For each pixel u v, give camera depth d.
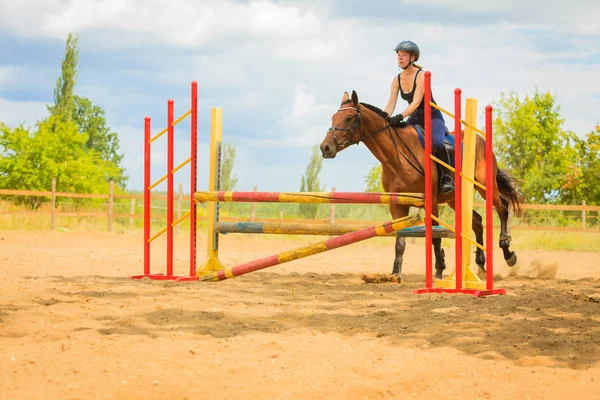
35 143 28.95
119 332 5.31
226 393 3.81
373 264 12.55
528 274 10.67
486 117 7.69
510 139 31.47
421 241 20.36
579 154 31.72
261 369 4.28
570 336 5.29
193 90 9.09
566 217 26.84
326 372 4.24
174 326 5.59
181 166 9.04
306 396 3.78
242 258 13.53
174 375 4.10
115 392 3.76
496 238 19.62
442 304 6.87
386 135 8.70
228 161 40.62
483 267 10.21
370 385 3.97
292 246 17.98
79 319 5.80
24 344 4.88
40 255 12.50
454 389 3.99
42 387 3.83
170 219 9.09
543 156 32.31
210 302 6.87
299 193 8.42
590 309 6.56
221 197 8.84
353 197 8.20
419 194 7.98
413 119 9.41
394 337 5.26
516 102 31.62
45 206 27.91
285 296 7.53
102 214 23.53
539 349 4.90
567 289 8.52
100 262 11.44
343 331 5.55
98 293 7.25
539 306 6.75
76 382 3.93
